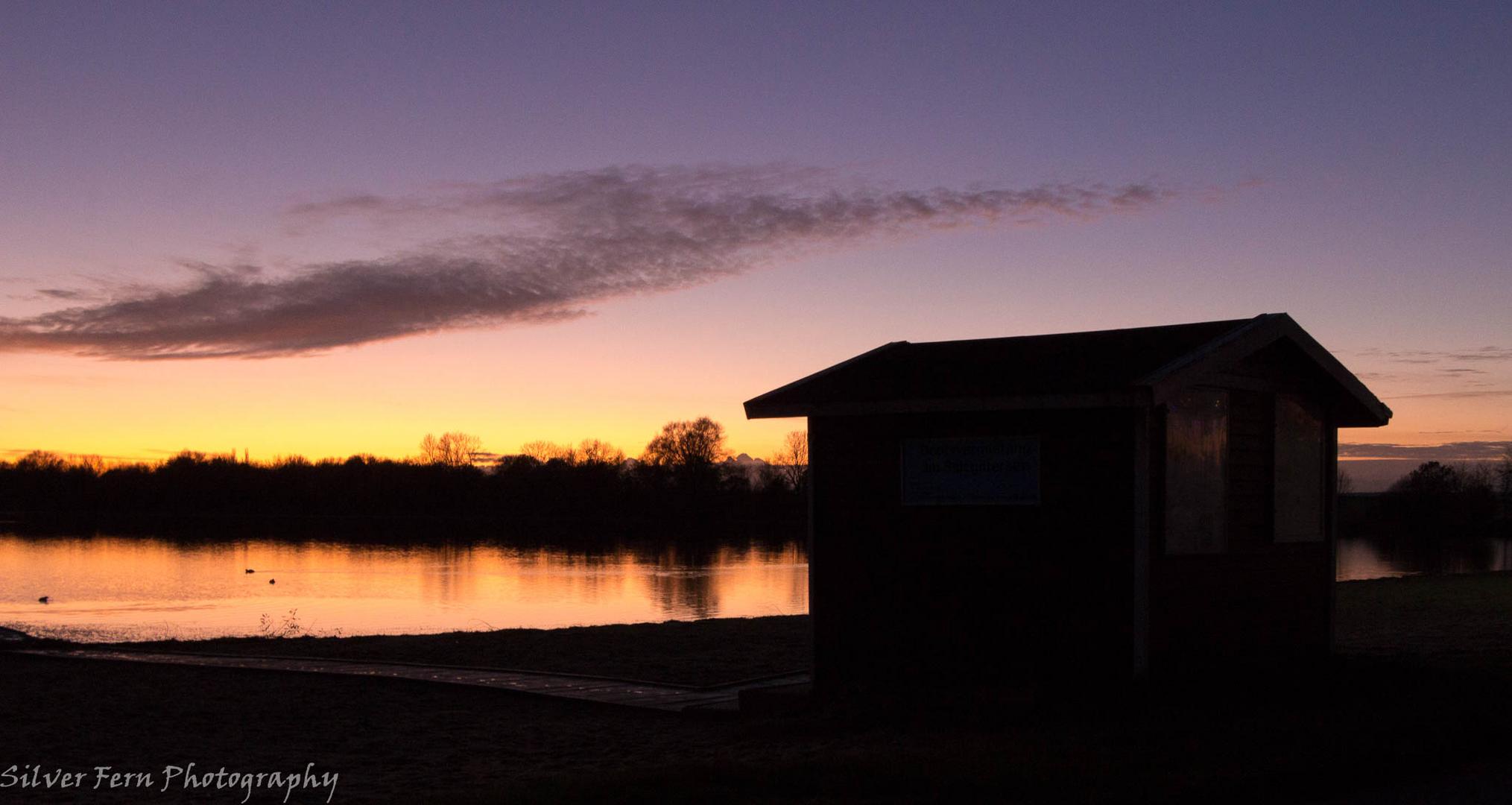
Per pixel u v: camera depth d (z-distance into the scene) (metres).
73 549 82.56
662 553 82.56
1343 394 14.24
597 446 140.62
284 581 54.56
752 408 13.73
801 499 128.88
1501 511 108.44
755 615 37.41
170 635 31.58
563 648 21.22
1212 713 10.47
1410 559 73.88
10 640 24.56
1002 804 7.58
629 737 12.45
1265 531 13.37
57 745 12.55
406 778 10.62
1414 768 8.94
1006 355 13.41
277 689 16.55
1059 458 11.93
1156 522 11.69
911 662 12.73
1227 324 12.90
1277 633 13.45
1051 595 11.88
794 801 7.83
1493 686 12.19
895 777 8.24
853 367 14.47
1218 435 12.63
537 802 8.22
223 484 149.75
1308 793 8.22
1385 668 13.55
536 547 89.69
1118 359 12.14
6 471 151.25
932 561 12.68
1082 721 10.38
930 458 12.74
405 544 93.44
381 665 19.00
